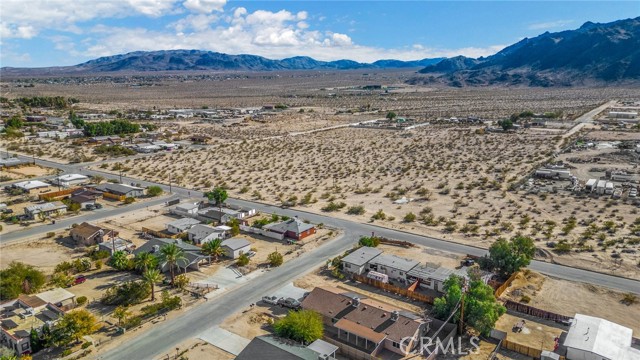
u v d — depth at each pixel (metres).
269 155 185.62
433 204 121.44
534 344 61.41
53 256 90.50
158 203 126.12
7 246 95.25
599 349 56.59
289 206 122.62
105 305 71.31
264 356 54.25
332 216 114.38
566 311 69.50
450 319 64.62
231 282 79.62
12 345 59.22
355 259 84.06
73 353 59.28
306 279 80.81
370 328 61.84
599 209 112.88
